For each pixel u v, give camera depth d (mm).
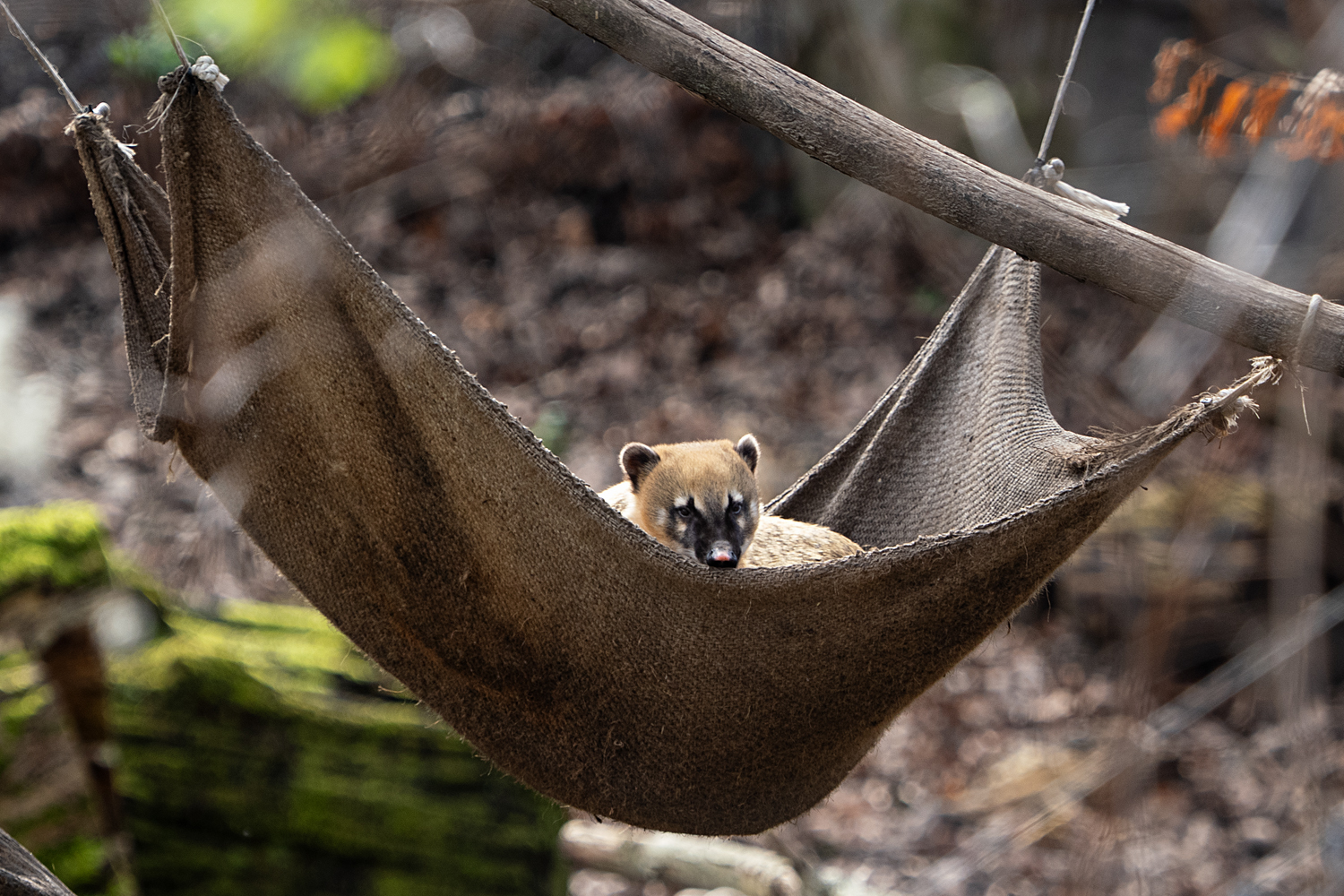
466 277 30031
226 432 5902
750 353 27812
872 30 25953
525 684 6230
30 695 11555
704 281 30359
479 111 30984
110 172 5688
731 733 6266
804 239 31094
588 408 26375
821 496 8602
